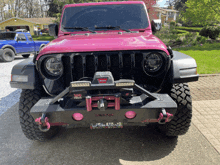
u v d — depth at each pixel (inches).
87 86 79.0
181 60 96.7
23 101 102.9
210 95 190.5
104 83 79.7
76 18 134.4
